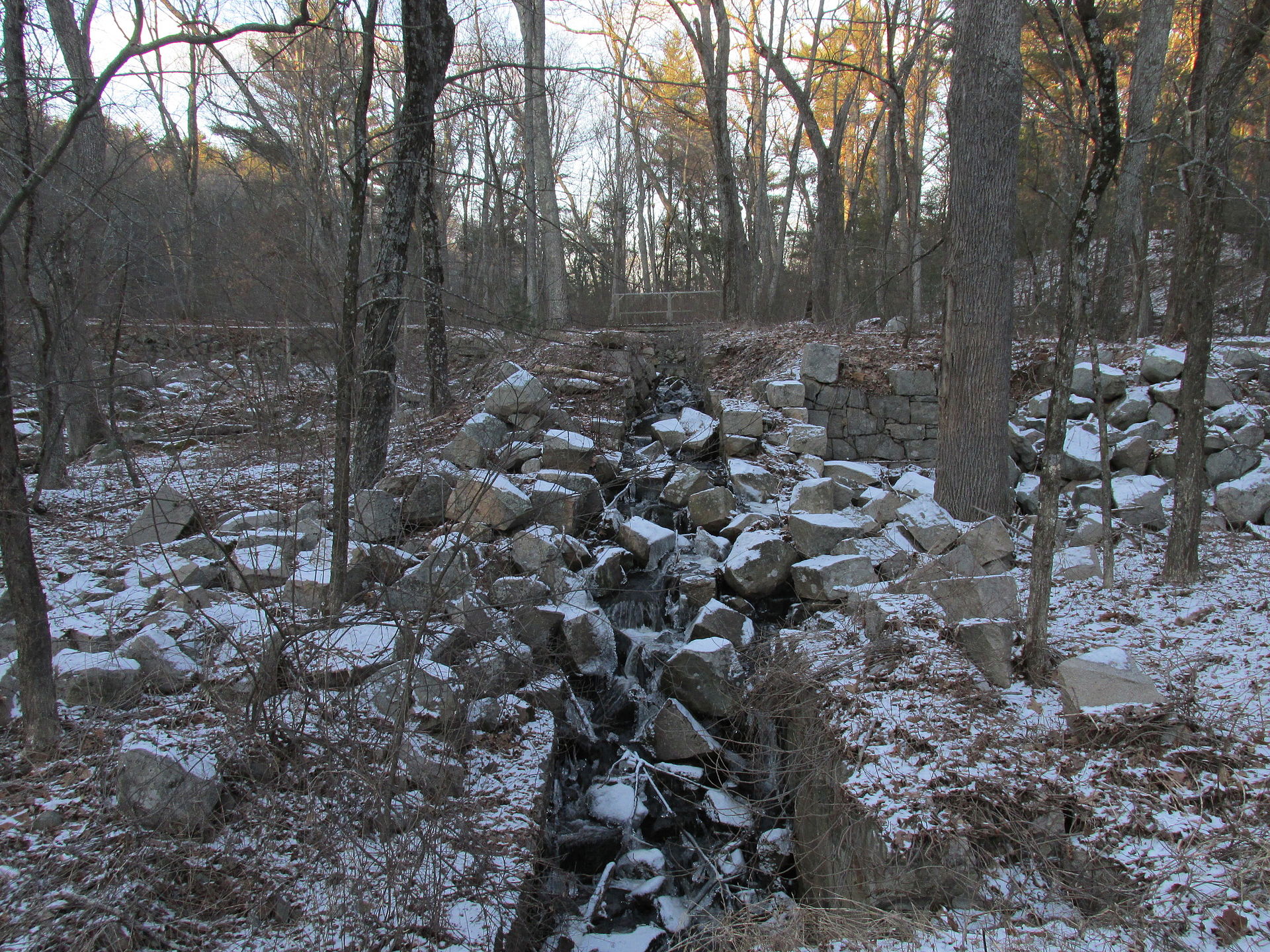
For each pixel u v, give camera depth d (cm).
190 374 1060
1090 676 429
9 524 366
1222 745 397
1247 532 738
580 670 564
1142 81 1152
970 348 744
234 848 335
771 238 2061
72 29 794
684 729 542
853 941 342
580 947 395
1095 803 373
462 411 855
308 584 505
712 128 1480
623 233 2470
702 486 815
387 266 680
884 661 506
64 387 899
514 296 1342
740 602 661
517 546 611
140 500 834
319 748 367
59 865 307
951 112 747
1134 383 912
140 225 841
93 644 470
